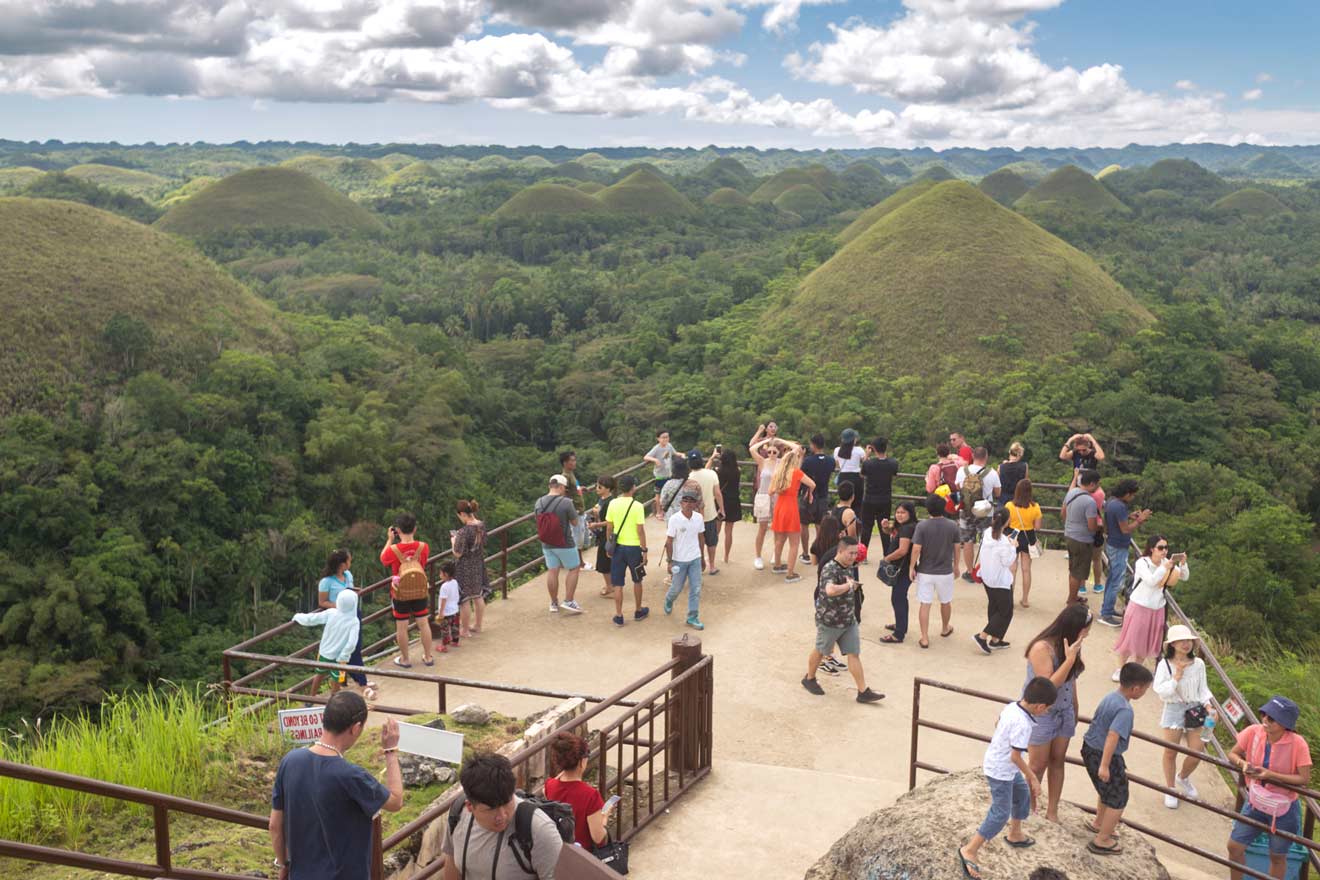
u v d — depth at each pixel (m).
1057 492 48.25
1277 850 7.25
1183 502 62.66
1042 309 103.62
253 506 59.91
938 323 101.94
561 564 12.81
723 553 15.57
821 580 10.32
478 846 4.08
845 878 6.16
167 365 76.44
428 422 73.94
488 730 8.11
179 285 88.00
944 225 116.38
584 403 100.06
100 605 47.12
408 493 67.69
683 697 8.05
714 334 116.94
